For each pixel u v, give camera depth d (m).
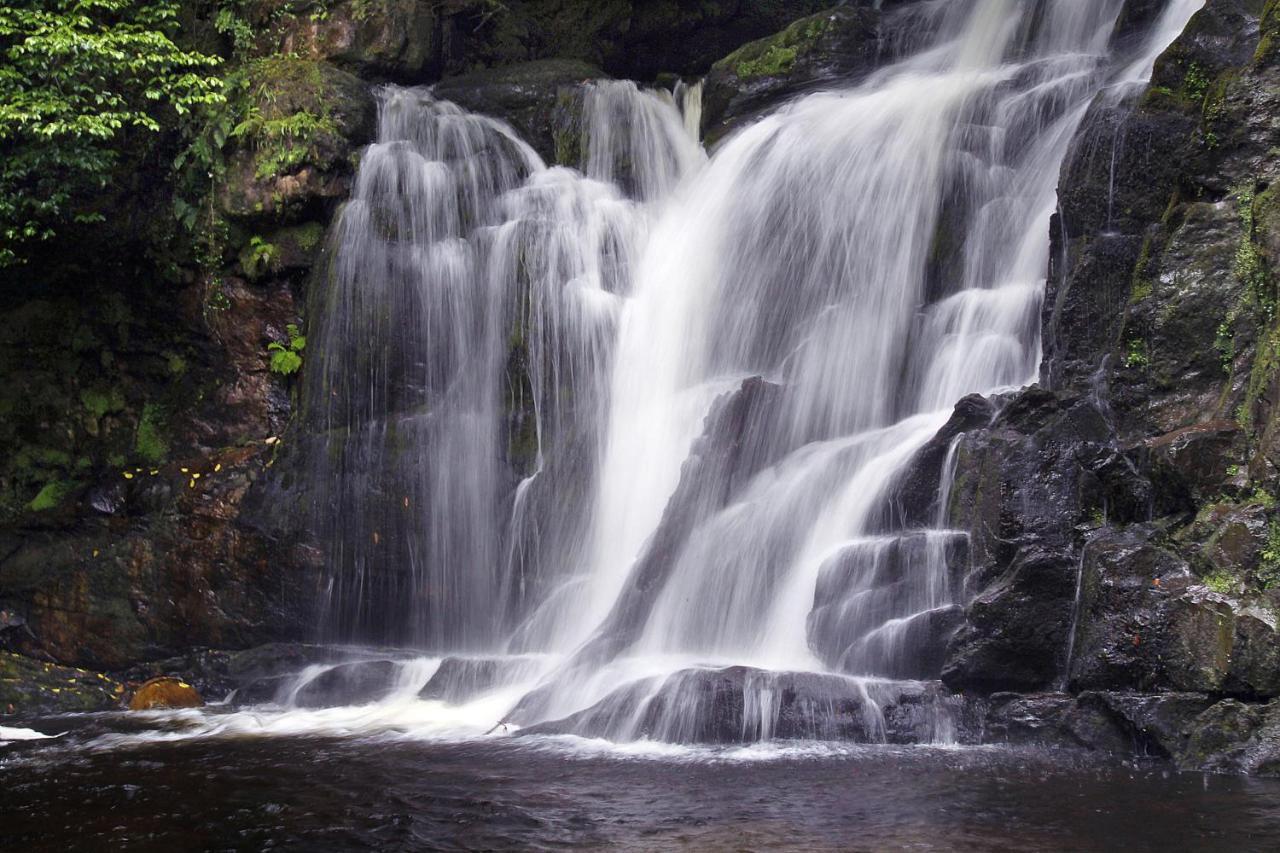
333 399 13.38
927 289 12.08
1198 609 7.48
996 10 15.49
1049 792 6.44
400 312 13.48
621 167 15.43
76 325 14.85
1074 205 10.12
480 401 13.27
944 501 9.30
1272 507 7.51
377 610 12.88
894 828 5.77
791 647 9.77
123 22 14.88
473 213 14.52
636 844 5.64
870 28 16.47
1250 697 7.24
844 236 12.76
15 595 13.70
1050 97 12.33
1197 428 8.20
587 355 13.30
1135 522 8.34
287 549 12.90
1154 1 12.78
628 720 8.40
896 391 11.72
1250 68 9.02
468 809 6.43
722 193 14.11
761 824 5.91
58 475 14.44
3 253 14.06
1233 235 8.79
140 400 14.70
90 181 14.34
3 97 13.74
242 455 13.75
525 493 12.89
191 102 14.48
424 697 10.73
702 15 18.84
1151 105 9.87
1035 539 8.45
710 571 10.39
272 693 11.89
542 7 18.11
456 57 17.00
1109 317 9.64
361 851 5.71
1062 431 8.71
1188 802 6.16
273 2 15.87
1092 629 7.94
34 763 8.41
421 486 13.00
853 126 13.42
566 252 13.76
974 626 8.28
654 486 12.48
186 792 7.15
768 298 13.08
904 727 8.02
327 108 14.48
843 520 9.93
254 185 14.26
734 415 11.23
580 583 12.29
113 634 13.32
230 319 14.45
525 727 9.05
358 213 13.84
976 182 12.27
